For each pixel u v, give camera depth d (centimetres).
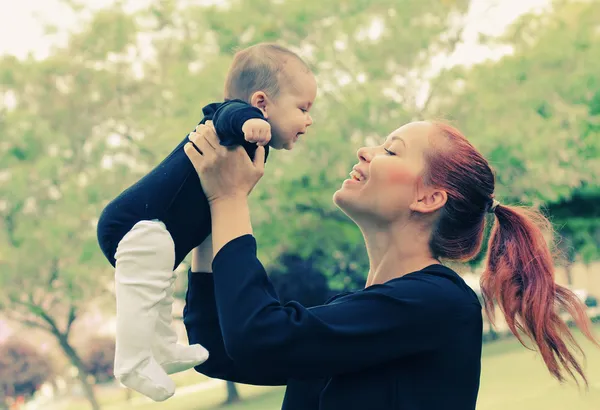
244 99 229
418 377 174
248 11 1648
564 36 1627
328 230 1606
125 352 176
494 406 1189
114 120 1778
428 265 190
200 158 184
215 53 1748
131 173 1733
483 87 1590
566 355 191
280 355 164
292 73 225
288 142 227
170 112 1733
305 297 1869
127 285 178
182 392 2228
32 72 1755
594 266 2442
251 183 186
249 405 1761
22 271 1712
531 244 199
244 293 170
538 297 193
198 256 207
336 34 1614
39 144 1720
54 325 1902
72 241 1709
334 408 176
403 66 1648
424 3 1652
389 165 190
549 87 1572
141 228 181
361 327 168
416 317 172
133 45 1833
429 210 189
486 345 1933
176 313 1695
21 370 2284
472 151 195
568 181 1573
